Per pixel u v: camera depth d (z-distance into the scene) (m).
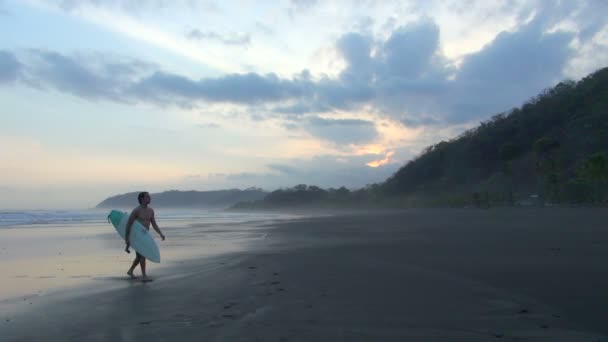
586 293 5.15
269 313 4.85
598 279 5.83
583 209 28.28
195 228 26.56
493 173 73.00
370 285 6.19
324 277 6.97
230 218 53.66
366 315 4.65
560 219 19.94
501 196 49.09
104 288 6.89
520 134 75.38
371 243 12.30
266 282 6.76
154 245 8.09
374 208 93.69
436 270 7.14
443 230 16.55
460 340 3.80
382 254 9.56
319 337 3.96
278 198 156.25
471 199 53.53
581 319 4.27
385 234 15.94
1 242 16.42
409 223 23.64
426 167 96.94
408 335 3.96
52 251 13.09
